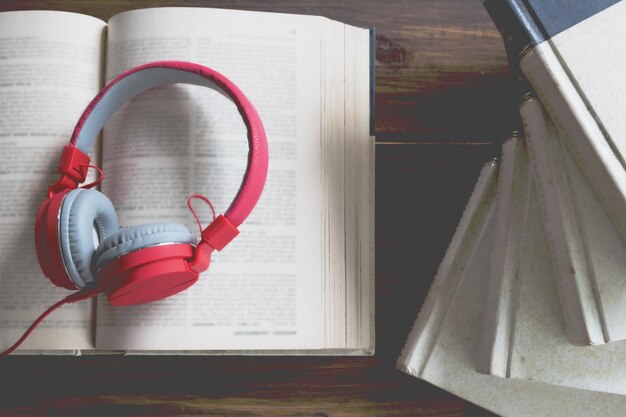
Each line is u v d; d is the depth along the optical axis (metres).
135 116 0.54
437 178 0.58
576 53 0.42
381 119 0.59
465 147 0.58
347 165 0.55
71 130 0.53
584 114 0.41
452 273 0.52
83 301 0.53
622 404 0.52
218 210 0.53
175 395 0.55
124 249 0.44
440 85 0.59
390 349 0.56
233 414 0.55
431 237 0.57
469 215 0.52
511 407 0.51
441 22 0.60
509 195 0.48
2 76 0.53
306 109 0.55
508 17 0.44
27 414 0.55
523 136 0.49
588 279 0.42
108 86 0.49
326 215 0.54
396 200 0.58
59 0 0.59
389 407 0.56
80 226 0.45
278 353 0.54
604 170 0.40
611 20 0.42
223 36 0.54
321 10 0.60
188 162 0.53
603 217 0.43
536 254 0.47
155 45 0.54
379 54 0.59
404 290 0.57
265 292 0.53
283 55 0.55
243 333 0.52
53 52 0.53
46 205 0.46
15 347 0.49
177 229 0.45
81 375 0.55
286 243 0.53
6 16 0.54
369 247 0.55
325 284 0.54
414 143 0.58
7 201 0.53
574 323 0.43
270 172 0.54
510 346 0.46
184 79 0.52
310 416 0.56
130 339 0.52
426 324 0.51
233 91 0.47
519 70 0.47
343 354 0.54
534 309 0.46
